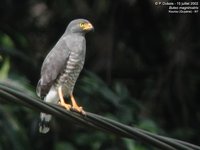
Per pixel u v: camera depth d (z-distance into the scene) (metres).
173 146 8.20
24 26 16.59
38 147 14.72
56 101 10.47
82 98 14.68
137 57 16.75
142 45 16.92
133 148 13.70
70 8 16.53
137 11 16.69
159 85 16.17
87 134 15.13
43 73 10.41
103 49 16.14
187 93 16.20
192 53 16.27
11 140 12.91
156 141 8.18
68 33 10.59
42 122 9.89
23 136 13.10
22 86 12.53
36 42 16.52
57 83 10.34
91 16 16.38
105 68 16.00
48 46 16.55
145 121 14.64
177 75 16.09
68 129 15.21
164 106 16.11
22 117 14.25
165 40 16.91
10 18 16.53
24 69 14.08
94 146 14.95
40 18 16.69
